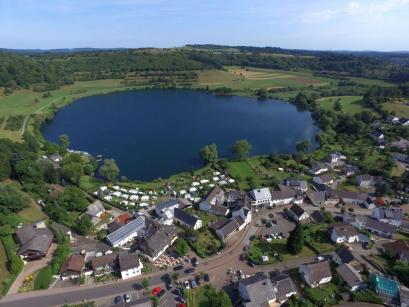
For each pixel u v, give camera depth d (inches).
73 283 4884.4
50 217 6451.8
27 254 5280.5
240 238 6023.6
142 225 6245.1
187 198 7475.4
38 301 4527.6
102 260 5182.1
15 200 6471.5
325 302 4503.0
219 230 6048.2
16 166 7706.7
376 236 6131.9
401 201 7322.8
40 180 7628.0
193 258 5447.8
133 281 4940.9
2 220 5944.9
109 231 6127.0
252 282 4549.7
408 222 6412.4
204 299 4596.5
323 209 7052.2
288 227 6392.7
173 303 4485.7
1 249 5467.5
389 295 4606.3
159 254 5536.4
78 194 6865.2
